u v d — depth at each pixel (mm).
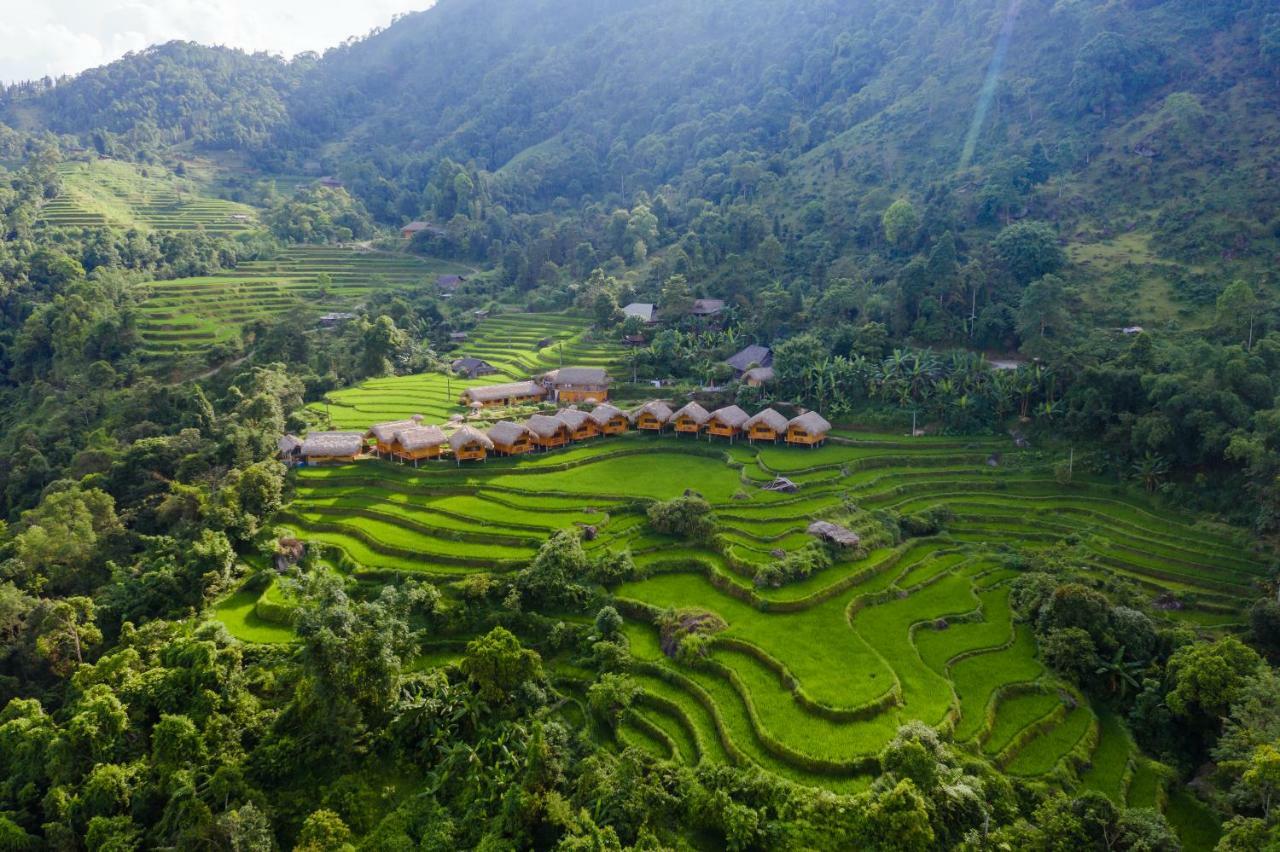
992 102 170750
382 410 117500
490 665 56125
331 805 50188
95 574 78812
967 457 95875
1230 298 97562
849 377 108625
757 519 80312
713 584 71375
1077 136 150375
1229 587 69750
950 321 115312
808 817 45250
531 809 48000
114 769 50250
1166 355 94188
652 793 48312
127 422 112625
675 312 136750
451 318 163750
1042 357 102500
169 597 71750
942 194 148125
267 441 96125
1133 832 42594
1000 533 81438
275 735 54812
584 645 63656
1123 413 89812
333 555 78750
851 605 67375
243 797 49406
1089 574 70062
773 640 61812
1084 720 55406
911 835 42156
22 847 48000
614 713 56031
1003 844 43156
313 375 128875
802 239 156000
